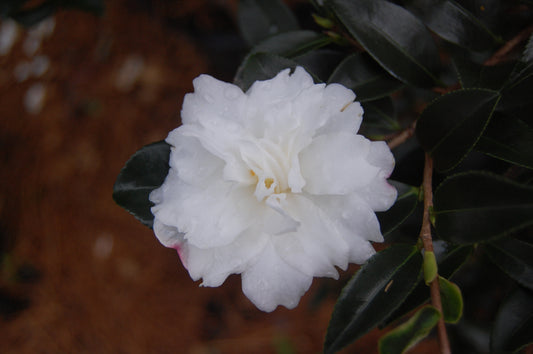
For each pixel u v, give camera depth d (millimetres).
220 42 617
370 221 215
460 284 355
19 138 644
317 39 283
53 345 603
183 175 219
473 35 264
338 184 215
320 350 580
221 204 223
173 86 647
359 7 253
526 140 236
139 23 641
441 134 236
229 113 220
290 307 220
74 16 633
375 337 552
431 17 260
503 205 209
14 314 604
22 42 626
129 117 653
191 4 617
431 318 209
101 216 637
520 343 240
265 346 591
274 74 248
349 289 224
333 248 216
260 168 221
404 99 434
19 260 620
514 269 243
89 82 656
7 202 632
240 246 223
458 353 360
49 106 650
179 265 622
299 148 216
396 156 280
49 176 645
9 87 640
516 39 262
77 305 619
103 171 646
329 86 223
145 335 611
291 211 223
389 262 228
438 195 225
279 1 334
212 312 613
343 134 216
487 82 249
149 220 246
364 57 263
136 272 627
